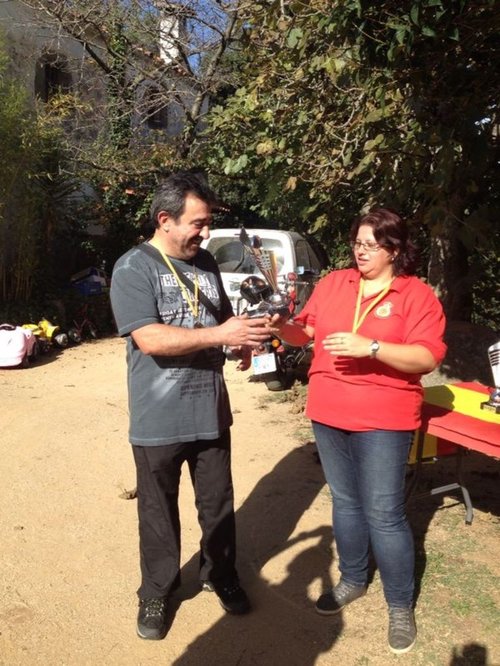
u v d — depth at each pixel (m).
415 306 2.83
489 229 4.97
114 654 2.91
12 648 2.93
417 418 2.94
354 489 3.13
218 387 3.05
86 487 4.64
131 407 2.99
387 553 2.91
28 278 10.41
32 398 6.97
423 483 4.57
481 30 4.17
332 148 6.11
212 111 8.08
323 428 3.08
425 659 2.85
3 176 9.61
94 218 13.34
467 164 4.69
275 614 3.20
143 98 13.27
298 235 8.93
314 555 3.73
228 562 3.16
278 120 6.48
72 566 3.61
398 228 2.87
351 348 2.67
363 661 2.86
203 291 3.01
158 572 3.04
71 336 10.71
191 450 3.07
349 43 4.48
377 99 4.77
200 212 2.88
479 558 3.62
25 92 10.23
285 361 7.10
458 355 5.98
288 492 4.55
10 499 4.41
